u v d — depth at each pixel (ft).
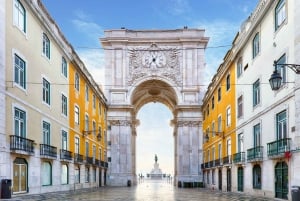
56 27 65.36
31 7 51.52
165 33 129.70
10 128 44.42
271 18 50.78
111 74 128.57
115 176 124.06
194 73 128.98
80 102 84.02
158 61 129.49
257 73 57.47
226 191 80.79
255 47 59.31
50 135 60.70
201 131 129.18
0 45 42.01
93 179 100.37
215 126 97.14
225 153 82.89
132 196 61.82
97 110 107.55
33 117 52.70
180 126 129.70
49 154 57.72
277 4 48.60
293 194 36.68
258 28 56.90
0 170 41.27
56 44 65.10
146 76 129.08
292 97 42.86
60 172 65.98
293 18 42.45
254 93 59.77
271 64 50.65
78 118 82.28
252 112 60.23
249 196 58.18
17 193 46.47
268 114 51.88
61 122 67.62
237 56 70.54
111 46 129.70
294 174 41.73
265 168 53.21
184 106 128.16
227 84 81.15
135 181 146.41
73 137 76.95
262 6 53.47
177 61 129.90
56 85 64.85
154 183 158.51
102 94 114.73
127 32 129.70
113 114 127.85
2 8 42.65
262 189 54.70
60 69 67.67
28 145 49.06
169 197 59.93
